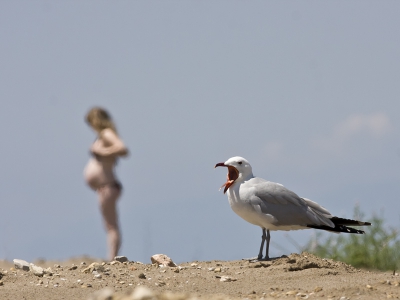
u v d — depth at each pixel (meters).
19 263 13.08
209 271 12.95
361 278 11.79
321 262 13.16
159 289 11.36
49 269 12.91
